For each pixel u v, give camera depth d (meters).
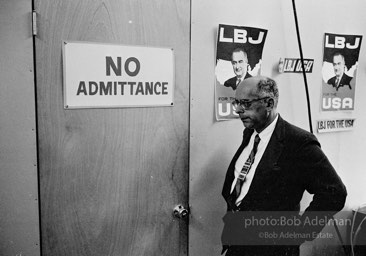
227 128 1.49
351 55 1.75
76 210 1.24
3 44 1.09
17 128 1.13
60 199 1.21
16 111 1.13
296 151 1.49
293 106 1.62
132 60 1.27
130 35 1.26
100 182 1.26
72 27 1.17
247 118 1.48
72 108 1.20
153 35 1.30
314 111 1.69
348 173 1.84
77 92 1.20
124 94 1.27
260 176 1.47
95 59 1.21
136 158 1.32
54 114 1.17
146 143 1.33
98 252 1.28
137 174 1.33
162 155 1.37
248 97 1.47
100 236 1.28
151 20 1.29
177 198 1.42
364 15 1.76
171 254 1.42
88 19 1.19
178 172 1.41
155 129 1.34
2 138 1.12
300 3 1.59
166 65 1.33
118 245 1.32
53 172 1.19
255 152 1.49
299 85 1.63
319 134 1.72
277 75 1.57
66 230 1.23
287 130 1.51
